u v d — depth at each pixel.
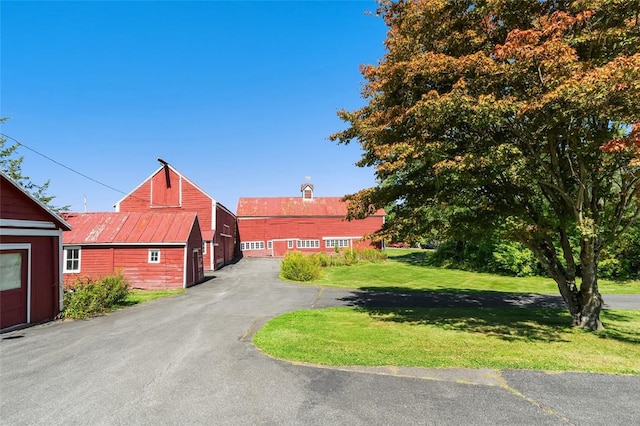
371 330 9.27
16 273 10.48
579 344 7.98
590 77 6.22
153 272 20.72
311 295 16.62
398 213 11.45
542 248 10.80
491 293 17.77
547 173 9.46
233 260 42.78
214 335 8.86
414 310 12.68
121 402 4.94
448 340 8.25
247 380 5.73
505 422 4.35
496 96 7.82
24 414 4.59
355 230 51.00
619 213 9.30
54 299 11.62
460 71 8.09
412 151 8.42
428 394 5.16
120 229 21.89
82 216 23.14
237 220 50.00
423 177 10.30
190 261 21.62
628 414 4.57
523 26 8.26
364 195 11.16
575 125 7.74
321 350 7.34
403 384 5.55
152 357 7.02
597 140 7.69
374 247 49.84
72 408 4.76
